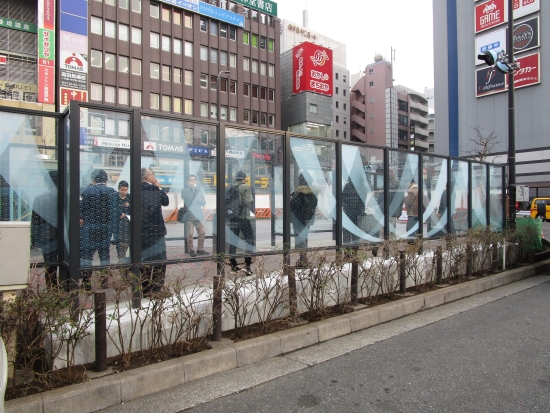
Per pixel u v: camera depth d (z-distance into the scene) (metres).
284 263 5.70
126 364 3.73
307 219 6.38
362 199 7.14
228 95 48.50
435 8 46.72
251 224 5.66
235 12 49.75
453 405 3.31
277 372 3.98
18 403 2.98
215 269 5.24
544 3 37.34
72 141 4.26
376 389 3.61
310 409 3.26
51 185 4.65
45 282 4.09
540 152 37.81
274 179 5.91
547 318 5.83
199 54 45.72
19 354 3.25
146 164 4.77
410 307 6.09
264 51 52.72
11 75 30.20
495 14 40.59
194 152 5.12
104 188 4.50
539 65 37.84
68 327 3.62
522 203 10.82
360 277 6.07
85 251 4.37
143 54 40.91
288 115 61.56
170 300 4.18
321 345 4.77
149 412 3.22
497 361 4.25
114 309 3.95
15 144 4.46
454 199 9.21
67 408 3.12
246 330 4.78
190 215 5.08
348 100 78.81
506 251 9.14
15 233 3.16
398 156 7.80
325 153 6.60
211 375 3.91
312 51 59.06
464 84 43.56
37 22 31.00
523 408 3.25
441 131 46.03
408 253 6.75
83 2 33.94
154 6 42.16
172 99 43.34
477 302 6.79
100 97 38.19
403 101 78.25
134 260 4.57
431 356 4.40
